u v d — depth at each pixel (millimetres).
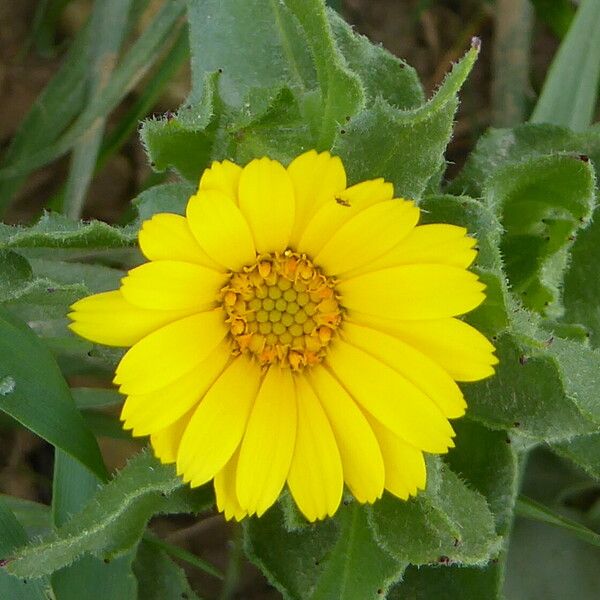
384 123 94
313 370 95
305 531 108
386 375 90
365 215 87
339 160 86
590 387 99
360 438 91
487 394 102
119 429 128
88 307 86
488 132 117
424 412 89
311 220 88
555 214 107
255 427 93
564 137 114
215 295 93
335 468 91
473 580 109
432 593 110
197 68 115
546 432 100
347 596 99
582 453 111
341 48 110
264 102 97
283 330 94
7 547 109
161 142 98
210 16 115
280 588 106
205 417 91
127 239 96
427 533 96
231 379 94
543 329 108
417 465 90
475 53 86
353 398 92
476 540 95
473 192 115
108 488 95
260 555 108
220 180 85
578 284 119
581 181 100
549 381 99
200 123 91
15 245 97
